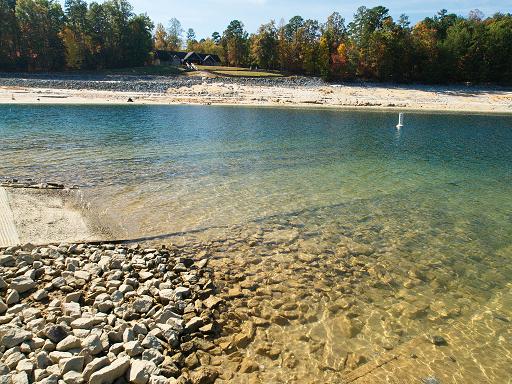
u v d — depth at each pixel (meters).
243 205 15.09
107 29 94.81
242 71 96.69
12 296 7.71
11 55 85.12
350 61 88.25
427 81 87.31
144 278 9.28
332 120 45.25
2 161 19.98
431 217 14.70
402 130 39.16
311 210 14.89
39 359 5.98
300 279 9.90
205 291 8.92
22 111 41.81
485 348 7.64
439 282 10.06
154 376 6.06
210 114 45.91
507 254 11.74
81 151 23.22
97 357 6.34
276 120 43.28
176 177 18.58
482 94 73.62
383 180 19.86
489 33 86.75
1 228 11.32
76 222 12.62
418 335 7.96
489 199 17.19
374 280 10.03
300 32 100.62
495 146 31.25
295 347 7.41
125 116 41.19
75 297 7.98
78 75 79.00
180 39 157.75
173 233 12.33
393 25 90.75
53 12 91.25
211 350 7.07
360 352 7.38
